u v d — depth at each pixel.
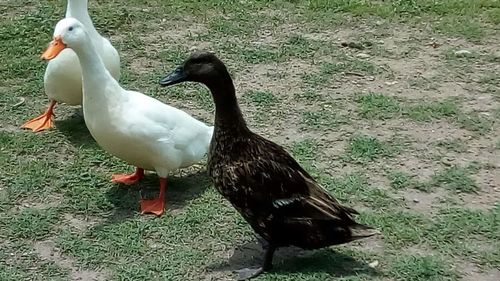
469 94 4.72
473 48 5.14
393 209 3.93
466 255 3.73
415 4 5.58
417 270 3.65
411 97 4.68
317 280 3.60
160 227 3.82
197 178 4.07
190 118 3.95
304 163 4.17
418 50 5.11
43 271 3.65
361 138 4.33
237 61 4.95
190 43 5.12
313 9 5.52
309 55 5.03
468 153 4.27
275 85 4.75
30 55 4.93
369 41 5.18
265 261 3.63
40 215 3.87
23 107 4.51
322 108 4.56
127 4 5.49
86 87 3.84
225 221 3.86
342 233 3.59
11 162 4.13
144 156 3.88
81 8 4.21
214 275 3.64
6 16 5.29
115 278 3.62
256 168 3.58
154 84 4.72
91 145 4.25
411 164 4.19
